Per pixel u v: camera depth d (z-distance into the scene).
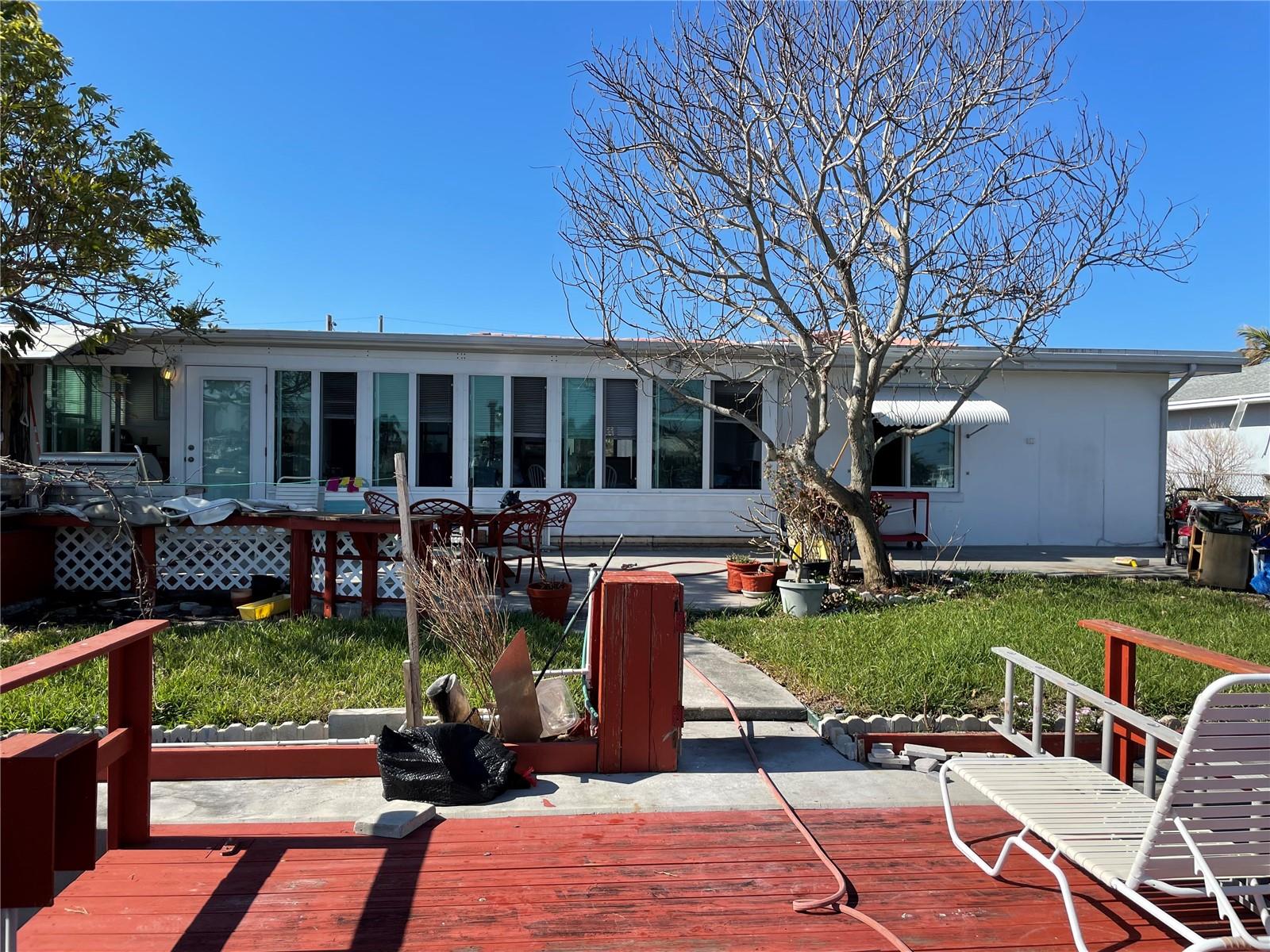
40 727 4.59
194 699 4.98
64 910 2.92
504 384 12.86
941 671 5.72
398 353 12.69
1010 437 13.74
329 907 2.96
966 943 2.79
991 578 9.93
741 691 5.53
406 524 4.47
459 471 12.79
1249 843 2.52
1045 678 4.26
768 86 8.45
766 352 10.27
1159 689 5.53
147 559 7.91
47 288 9.94
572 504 10.03
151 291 10.02
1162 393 13.86
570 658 5.98
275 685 5.30
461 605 5.25
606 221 8.76
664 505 13.09
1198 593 9.20
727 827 3.74
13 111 8.89
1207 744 2.40
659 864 3.34
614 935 2.81
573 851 3.45
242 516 7.70
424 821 3.70
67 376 12.14
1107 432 13.86
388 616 7.42
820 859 3.41
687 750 4.84
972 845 3.59
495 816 3.82
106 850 3.41
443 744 4.04
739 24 8.27
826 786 4.32
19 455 11.16
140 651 3.45
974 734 5.01
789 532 9.74
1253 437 21.25
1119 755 4.37
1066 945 2.79
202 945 2.71
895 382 13.35
